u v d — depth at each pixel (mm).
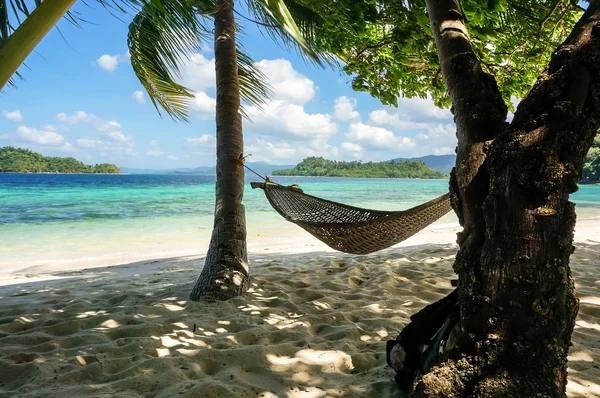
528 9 2891
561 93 1456
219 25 3877
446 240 7723
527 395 1387
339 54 3898
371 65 3746
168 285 4211
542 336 1427
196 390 1929
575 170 1453
